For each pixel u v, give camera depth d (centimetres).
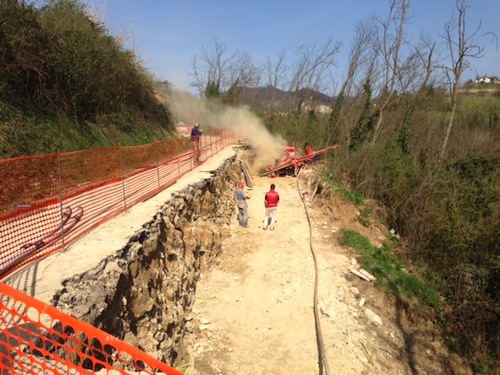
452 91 2583
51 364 317
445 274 1531
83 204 834
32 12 1236
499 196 1653
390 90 2758
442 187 1889
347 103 3388
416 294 1195
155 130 2016
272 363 733
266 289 1005
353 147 2641
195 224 1070
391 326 998
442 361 1005
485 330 1237
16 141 1044
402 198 1962
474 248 1535
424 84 2791
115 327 473
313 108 3669
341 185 2045
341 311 943
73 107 1386
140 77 1941
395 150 2259
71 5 1555
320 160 2559
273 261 1167
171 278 769
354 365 759
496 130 3050
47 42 1294
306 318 888
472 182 1816
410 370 874
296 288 1023
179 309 761
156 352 573
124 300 519
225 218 1430
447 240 1594
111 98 1652
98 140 1427
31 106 1202
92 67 1484
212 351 747
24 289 441
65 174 813
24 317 277
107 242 612
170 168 1447
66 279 473
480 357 1145
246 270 1098
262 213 1639
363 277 1136
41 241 573
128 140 1630
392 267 1298
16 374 293
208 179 1310
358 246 1355
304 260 1195
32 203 669
